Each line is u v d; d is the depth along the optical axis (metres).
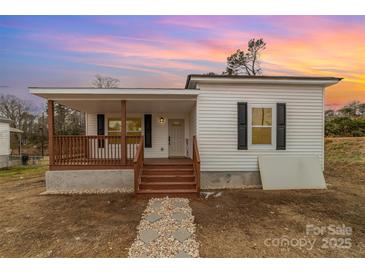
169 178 7.23
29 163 19.55
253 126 7.95
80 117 30.88
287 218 4.93
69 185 7.43
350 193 7.11
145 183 6.91
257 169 8.02
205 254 3.42
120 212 5.32
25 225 4.56
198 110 7.77
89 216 5.07
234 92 7.85
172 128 10.77
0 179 11.07
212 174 7.91
